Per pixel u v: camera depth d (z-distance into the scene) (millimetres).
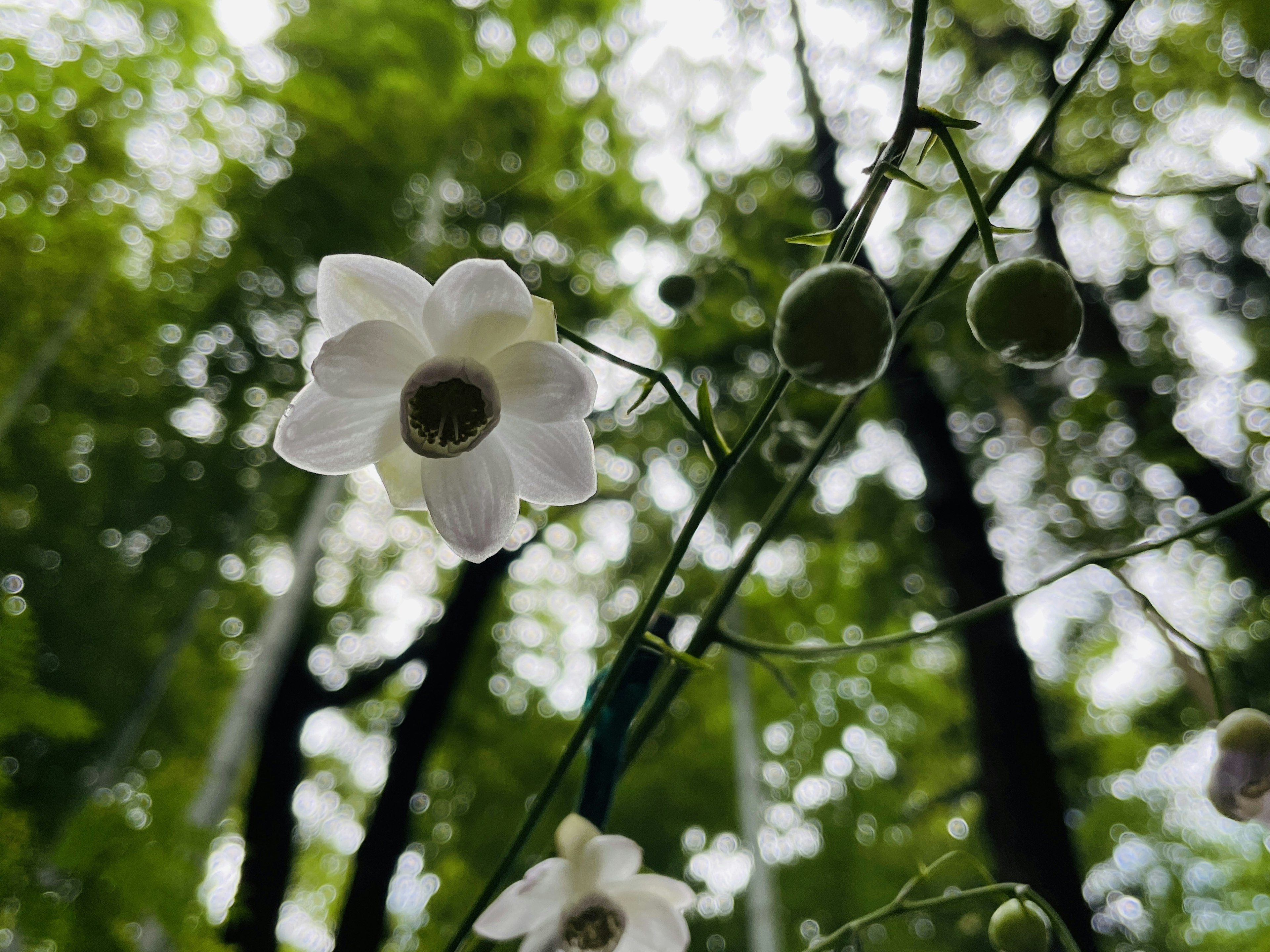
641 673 112
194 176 625
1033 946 108
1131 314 694
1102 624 760
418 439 96
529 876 96
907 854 840
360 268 98
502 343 99
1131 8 92
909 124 86
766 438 201
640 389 111
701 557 790
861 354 85
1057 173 92
